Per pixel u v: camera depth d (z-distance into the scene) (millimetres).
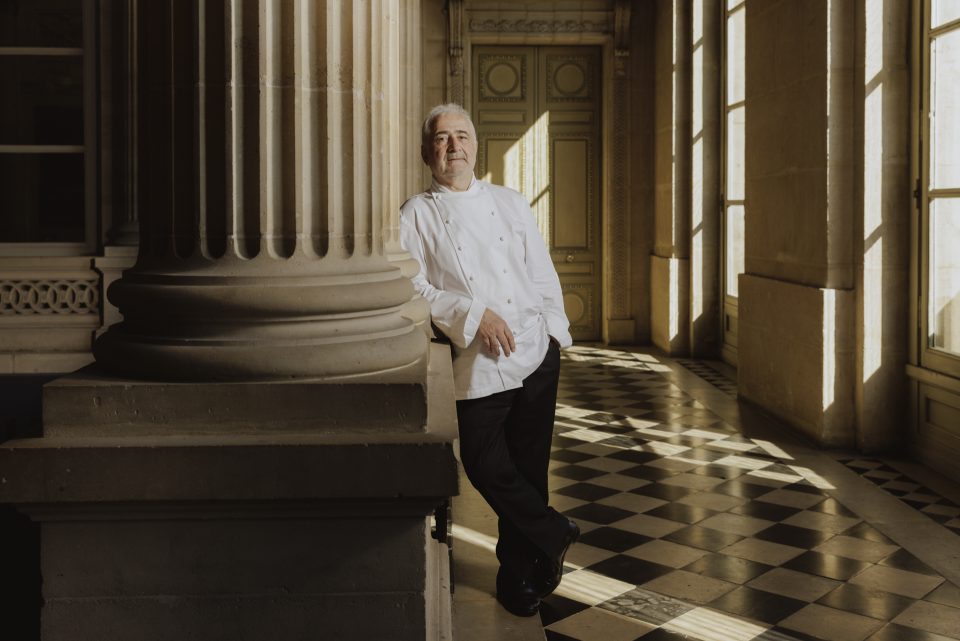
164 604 1877
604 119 12828
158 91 2064
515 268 3637
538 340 3668
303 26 2037
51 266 5641
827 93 6773
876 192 6574
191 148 2021
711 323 11383
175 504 1847
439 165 3588
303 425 1909
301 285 1991
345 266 2066
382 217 2279
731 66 10727
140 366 1964
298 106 2025
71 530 1859
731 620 3879
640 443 7059
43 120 6117
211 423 1899
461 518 5273
